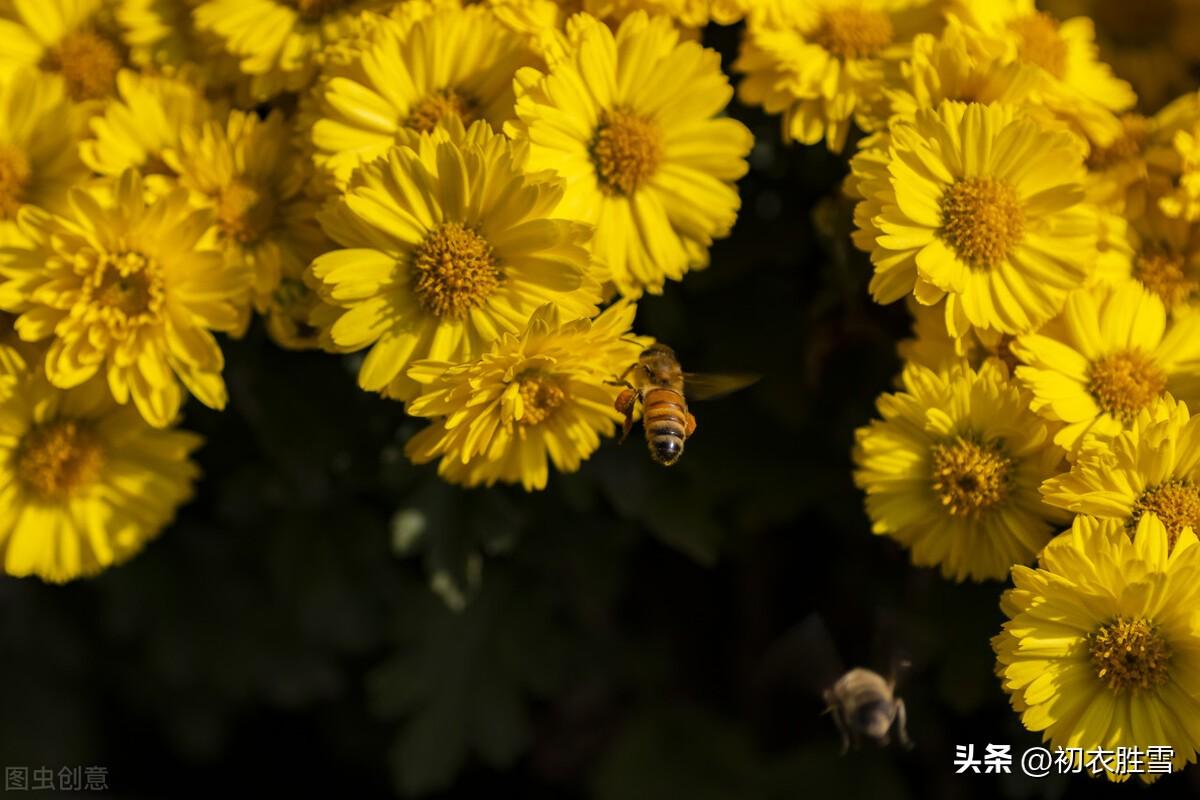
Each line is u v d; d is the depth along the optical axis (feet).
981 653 1.45
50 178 1.41
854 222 1.42
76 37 1.45
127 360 1.37
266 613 1.62
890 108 1.43
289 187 1.41
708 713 1.62
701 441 1.52
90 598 1.65
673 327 1.51
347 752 1.72
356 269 1.36
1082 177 1.40
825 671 1.41
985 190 1.39
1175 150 1.43
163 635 1.61
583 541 1.55
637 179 1.40
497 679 1.59
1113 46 1.58
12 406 1.40
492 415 1.35
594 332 1.35
